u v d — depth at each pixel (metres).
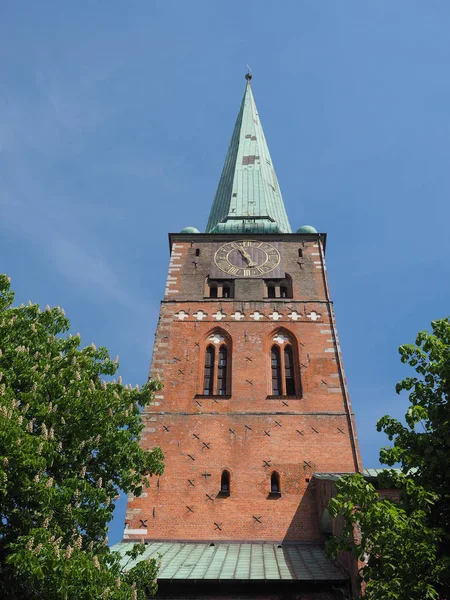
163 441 35.25
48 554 15.96
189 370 39.16
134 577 19.75
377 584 15.92
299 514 32.31
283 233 49.59
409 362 20.53
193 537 31.45
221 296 45.16
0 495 17.27
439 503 17.73
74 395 20.80
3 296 24.00
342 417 36.41
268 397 37.56
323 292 44.69
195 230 50.72
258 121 70.00
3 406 17.59
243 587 25.58
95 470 21.00
